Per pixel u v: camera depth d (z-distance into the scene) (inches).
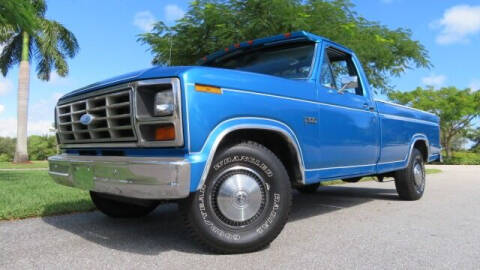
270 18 412.2
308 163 154.1
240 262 118.4
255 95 134.2
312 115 156.5
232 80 128.6
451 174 546.9
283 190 134.3
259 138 142.8
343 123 174.7
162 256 124.5
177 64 479.2
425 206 227.6
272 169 132.5
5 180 327.0
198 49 458.9
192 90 118.0
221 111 123.5
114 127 129.7
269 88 139.7
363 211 210.2
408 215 197.8
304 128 151.9
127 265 116.0
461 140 2090.3
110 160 127.0
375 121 201.3
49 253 128.1
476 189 323.6
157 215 192.2
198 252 128.8
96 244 138.9
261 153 131.3
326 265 116.3
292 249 132.6
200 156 116.9
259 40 185.3
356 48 426.9
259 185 131.7
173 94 116.3
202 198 122.4
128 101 126.3
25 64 884.6
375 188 331.0
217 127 122.3
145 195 116.4
